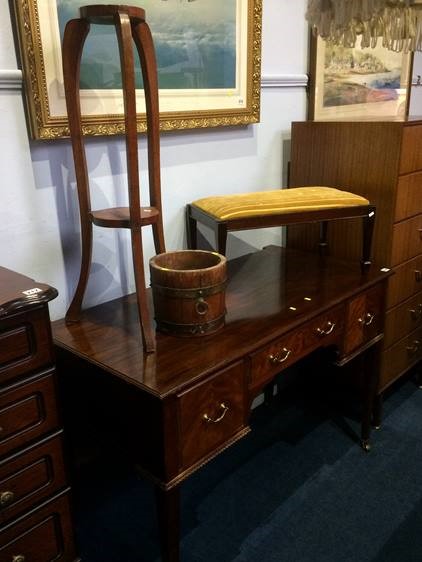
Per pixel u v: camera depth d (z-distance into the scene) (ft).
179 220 5.37
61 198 4.32
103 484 5.41
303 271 5.53
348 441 6.11
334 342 4.93
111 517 4.99
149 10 4.48
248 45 5.40
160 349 3.84
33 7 3.72
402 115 7.93
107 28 4.22
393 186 5.42
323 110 6.62
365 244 5.32
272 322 4.25
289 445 6.05
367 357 5.69
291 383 7.22
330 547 4.66
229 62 5.28
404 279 6.07
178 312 3.91
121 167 4.71
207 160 5.49
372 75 7.14
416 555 4.58
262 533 4.81
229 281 5.26
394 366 6.43
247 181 6.06
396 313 6.14
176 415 3.43
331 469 5.64
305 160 6.13
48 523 3.46
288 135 6.44
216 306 4.00
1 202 3.94
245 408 4.02
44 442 3.28
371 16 3.99
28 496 3.28
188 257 4.31
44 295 3.03
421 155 5.63
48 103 3.96
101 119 4.34
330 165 5.91
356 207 5.10
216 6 4.99
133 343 3.95
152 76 3.91
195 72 5.00
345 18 4.13
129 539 4.73
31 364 3.08
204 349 3.82
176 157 5.15
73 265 4.55
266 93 5.98
